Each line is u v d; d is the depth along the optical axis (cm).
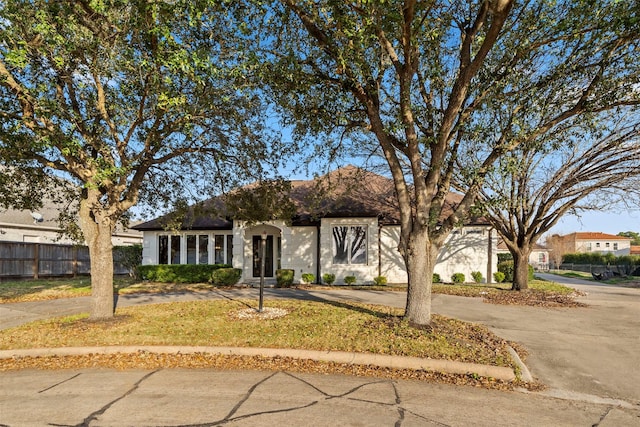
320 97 897
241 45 762
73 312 1085
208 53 750
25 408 459
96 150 846
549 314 1080
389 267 2005
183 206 1241
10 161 890
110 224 938
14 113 814
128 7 701
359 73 760
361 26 728
